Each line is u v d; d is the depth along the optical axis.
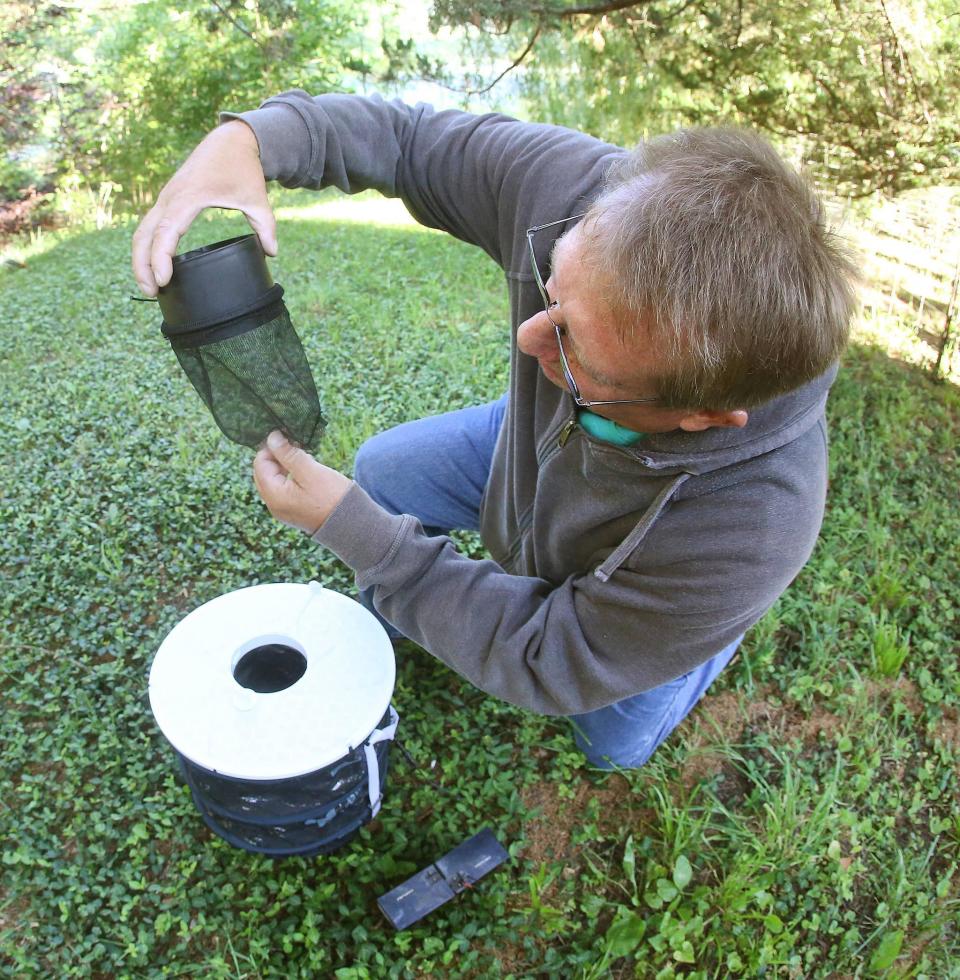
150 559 2.75
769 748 2.26
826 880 1.99
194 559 2.73
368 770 1.76
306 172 1.52
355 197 7.82
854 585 2.77
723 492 1.30
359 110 1.65
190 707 1.66
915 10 3.10
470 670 1.52
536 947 1.86
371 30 9.50
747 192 0.98
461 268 5.30
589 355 1.07
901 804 2.19
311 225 6.38
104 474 3.11
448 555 1.50
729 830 2.05
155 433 3.40
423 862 1.98
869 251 4.55
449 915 1.88
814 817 2.03
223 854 1.96
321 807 1.75
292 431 1.30
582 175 1.50
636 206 0.99
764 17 3.30
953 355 3.92
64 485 3.07
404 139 1.74
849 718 2.38
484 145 1.67
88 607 2.55
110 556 2.71
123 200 8.59
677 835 2.00
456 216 1.77
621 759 2.17
